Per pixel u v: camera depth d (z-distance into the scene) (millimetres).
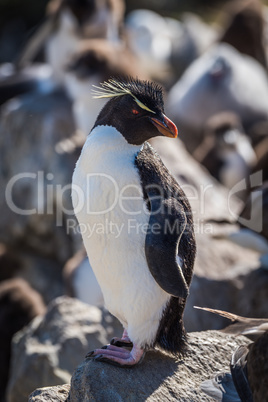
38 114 17188
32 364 10547
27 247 17156
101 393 6875
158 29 32562
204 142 19812
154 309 6969
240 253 12383
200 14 39969
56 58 19203
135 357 7156
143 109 6758
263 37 26812
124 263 6871
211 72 22500
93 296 12984
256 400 6535
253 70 23469
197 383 7145
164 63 31344
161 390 6980
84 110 16234
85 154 6965
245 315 11430
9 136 17750
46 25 22156
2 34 37906
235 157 18609
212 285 11398
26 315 12516
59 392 7535
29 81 21969
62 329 10898
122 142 6875
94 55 16047
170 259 6523
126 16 39344
